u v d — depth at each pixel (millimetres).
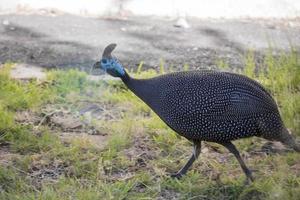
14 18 16062
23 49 14242
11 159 9711
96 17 16359
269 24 16078
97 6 16781
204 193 8898
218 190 8914
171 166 9570
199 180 9180
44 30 15383
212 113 8594
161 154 9969
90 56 13984
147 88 8859
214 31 15555
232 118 8602
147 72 12711
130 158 9789
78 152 9852
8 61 13516
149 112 11289
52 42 14688
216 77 8734
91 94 11914
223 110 8586
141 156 9867
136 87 8898
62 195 8719
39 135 10492
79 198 8570
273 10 16703
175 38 15117
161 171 9398
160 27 15797
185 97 8664
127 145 10141
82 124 10836
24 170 9430
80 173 9336
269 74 12148
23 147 10055
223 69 12992
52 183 9102
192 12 16641
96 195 8602
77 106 11461
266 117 8688
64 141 10258
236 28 15758
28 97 11508
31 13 16438
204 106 8594
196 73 8883
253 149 10141
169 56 14047
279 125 8812
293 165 9586
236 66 13352
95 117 11156
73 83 12188
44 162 9594
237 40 14984
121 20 16250
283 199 8539
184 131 8828
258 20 16359
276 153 10008
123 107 11461
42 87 12156
